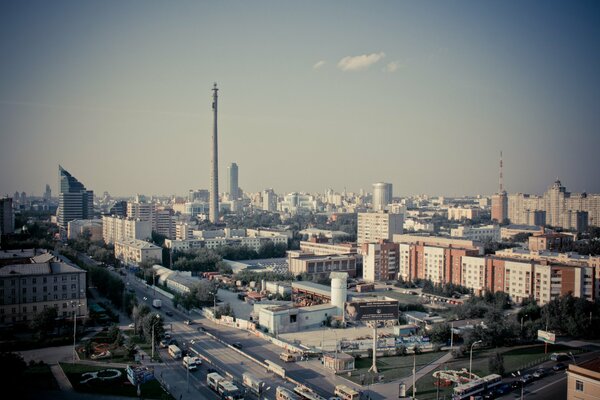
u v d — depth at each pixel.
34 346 166.25
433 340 179.00
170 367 150.88
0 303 186.38
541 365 156.62
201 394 130.00
